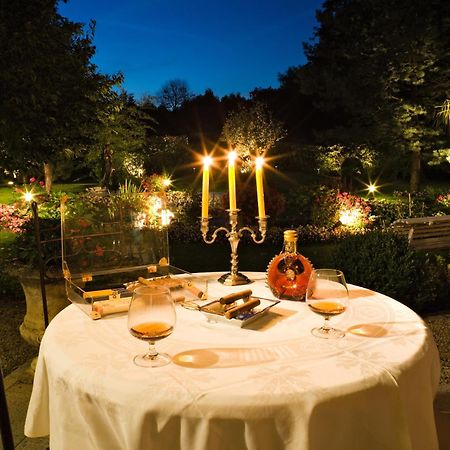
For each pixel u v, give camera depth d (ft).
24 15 26.53
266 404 4.08
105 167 46.75
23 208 18.69
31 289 10.79
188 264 22.99
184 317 6.13
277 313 6.26
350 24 44.09
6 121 24.77
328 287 5.35
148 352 5.05
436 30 37.27
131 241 7.84
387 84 40.63
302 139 65.92
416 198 36.63
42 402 5.45
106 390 4.38
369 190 46.37
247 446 4.09
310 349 5.10
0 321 14.49
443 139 42.91
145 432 4.13
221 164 60.39
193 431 4.09
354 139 44.32
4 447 4.62
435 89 40.68
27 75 24.49
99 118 34.68
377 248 13.26
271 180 54.13
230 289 7.49
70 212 7.60
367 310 6.38
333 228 29.78
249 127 57.72
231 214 7.65
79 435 4.63
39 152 28.43
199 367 4.68
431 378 5.29
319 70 47.52
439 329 13.32
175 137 65.21
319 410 4.12
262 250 25.11
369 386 4.38
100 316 6.07
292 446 4.10
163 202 8.30
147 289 5.00
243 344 5.25
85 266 7.43
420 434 4.76
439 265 16.10
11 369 11.35
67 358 4.95
